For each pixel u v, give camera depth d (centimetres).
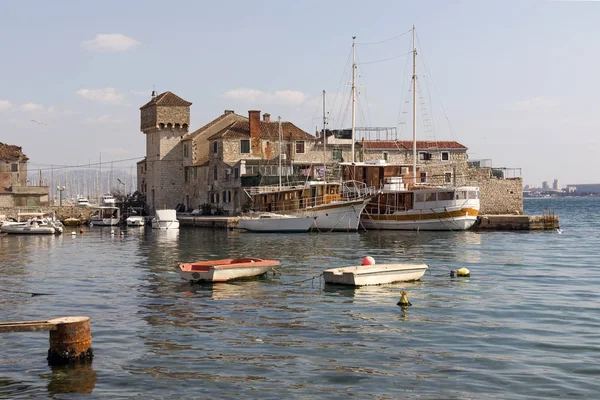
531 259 4616
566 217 12975
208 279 3550
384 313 2722
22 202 11562
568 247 5575
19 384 1880
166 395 1788
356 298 3053
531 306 2848
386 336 2350
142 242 6806
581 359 2067
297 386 1842
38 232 8425
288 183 9081
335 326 2503
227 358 2098
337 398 1756
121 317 2702
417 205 7700
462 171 9488
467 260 4566
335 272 3406
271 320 2616
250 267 3659
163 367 2014
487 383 1858
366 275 3384
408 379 1892
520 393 1786
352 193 8100
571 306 2848
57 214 10812
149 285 3528
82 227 10269
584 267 4156
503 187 9425
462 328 2455
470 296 3091
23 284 3638
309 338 2328
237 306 2902
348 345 2234
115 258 5078
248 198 9256
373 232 7531
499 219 8006
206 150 10925
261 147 10031
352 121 8600
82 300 3102
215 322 2589
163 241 6862
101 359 2095
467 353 2136
